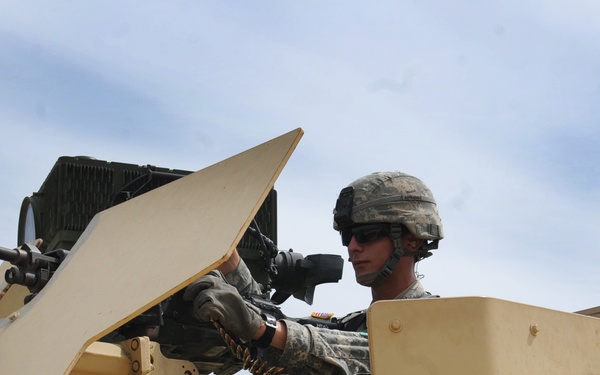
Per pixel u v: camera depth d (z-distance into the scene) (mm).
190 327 3088
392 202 3668
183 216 2707
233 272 3336
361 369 3078
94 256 2902
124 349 2650
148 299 2387
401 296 3699
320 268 3543
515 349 2549
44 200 3998
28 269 3000
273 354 3045
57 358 2426
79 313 2602
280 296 3611
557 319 2746
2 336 2863
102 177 3830
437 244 3791
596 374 2840
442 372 2471
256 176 2566
